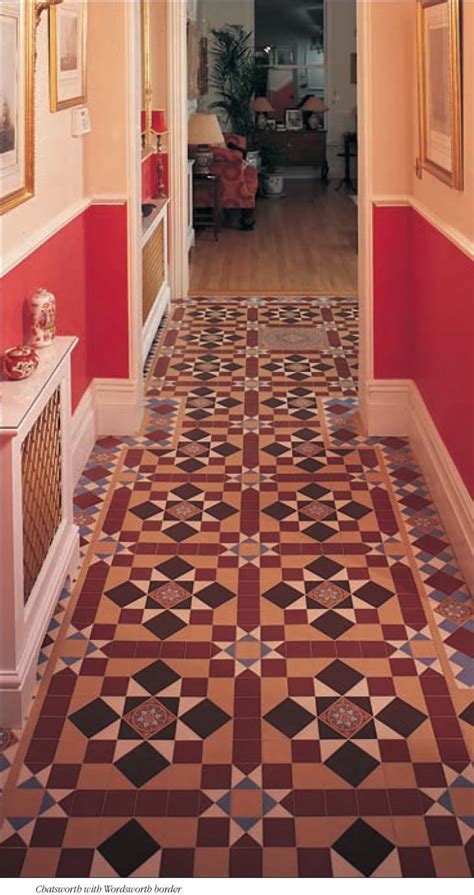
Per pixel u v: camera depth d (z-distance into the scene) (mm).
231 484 5047
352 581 4082
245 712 3242
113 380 5711
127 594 3973
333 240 12125
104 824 2750
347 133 17250
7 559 3064
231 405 6262
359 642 3643
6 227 3699
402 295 5602
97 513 4699
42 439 3555
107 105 5391
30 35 3652
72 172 5039
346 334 7906
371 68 5316
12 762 3002
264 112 17469
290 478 5129
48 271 4465
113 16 5273
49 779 2930
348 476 5156
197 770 2971
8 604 3092
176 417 6047
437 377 4836
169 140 8656
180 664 3502
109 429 5773
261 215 14305
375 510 4746
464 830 2730
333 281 9836
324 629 3730
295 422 5953
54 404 3740
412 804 2830
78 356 5301
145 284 7117
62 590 3994
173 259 8984
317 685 3383
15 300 3826
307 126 17766
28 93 3707
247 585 4051
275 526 4574
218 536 4477
